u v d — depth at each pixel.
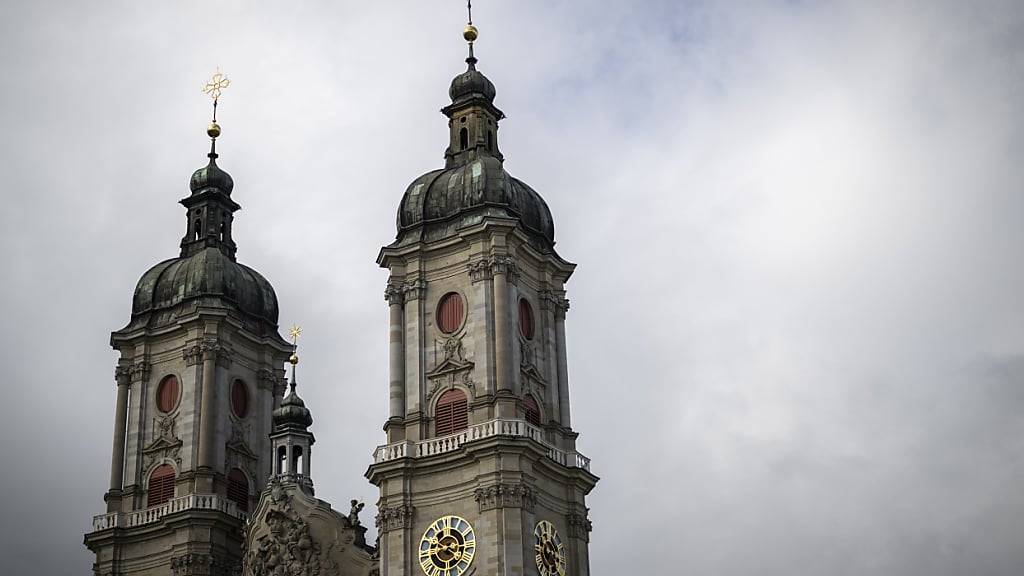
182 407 107.62
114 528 104.31
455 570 86.25
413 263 95.94
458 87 105.19
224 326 110.38
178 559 101.69
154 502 106.19
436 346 93.56
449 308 94.44
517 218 94.88
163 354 110.75
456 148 103.50
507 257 93.69
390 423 91.81
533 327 96.00
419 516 88.88
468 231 94.25
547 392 94.62
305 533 94.50
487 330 91.69
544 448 89.19
